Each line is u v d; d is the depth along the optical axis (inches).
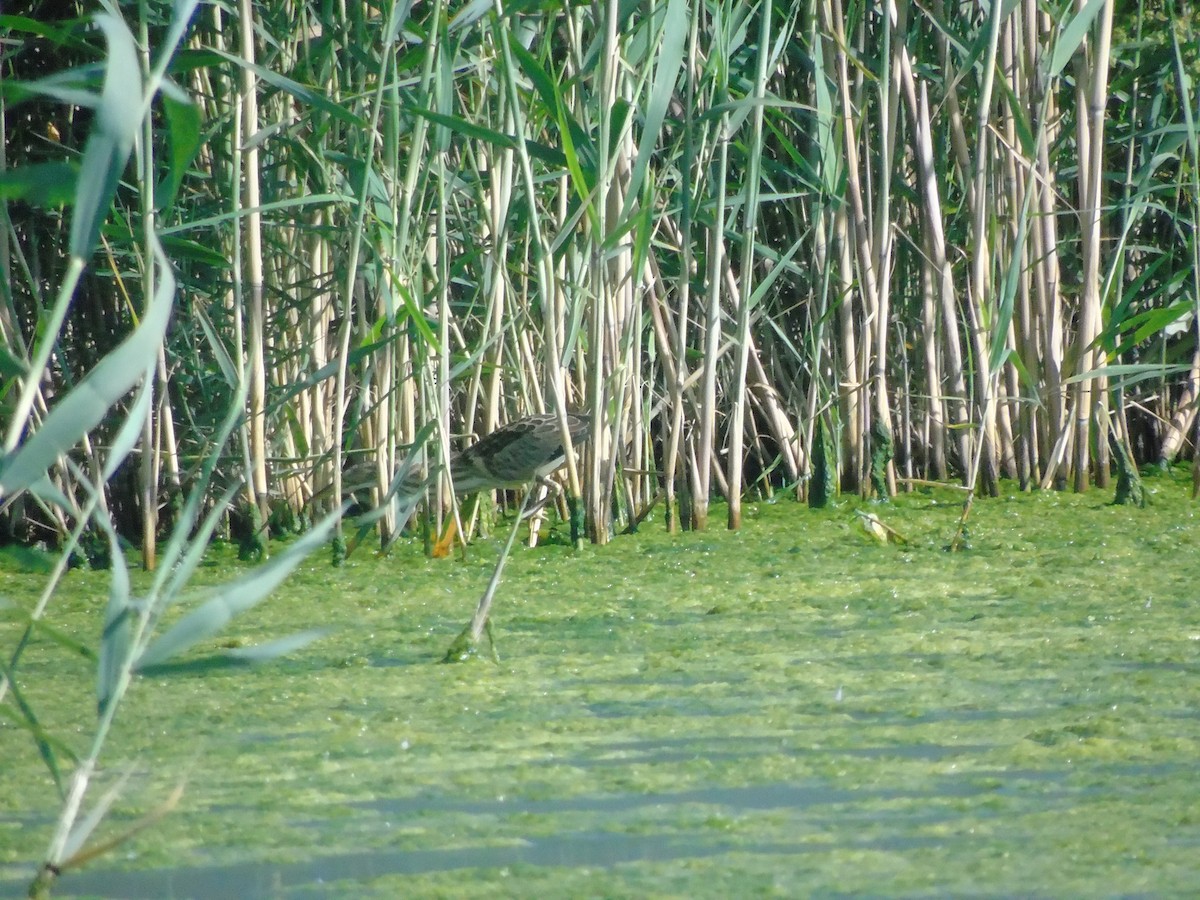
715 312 536.7
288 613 415.8
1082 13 511.2
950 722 285.7
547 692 317.1
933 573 452.1
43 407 521.3
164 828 233.9
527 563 490.9
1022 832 222.4
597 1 506.9
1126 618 378.0
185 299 571.8
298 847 223.3
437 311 574.2
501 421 618.2
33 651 374.9
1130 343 557.3
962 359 679.1
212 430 564.7
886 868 208.2
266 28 520.1
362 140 511.2
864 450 615.8
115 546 209.8
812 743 273.6
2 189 203.2
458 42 468.4
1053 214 524.7
